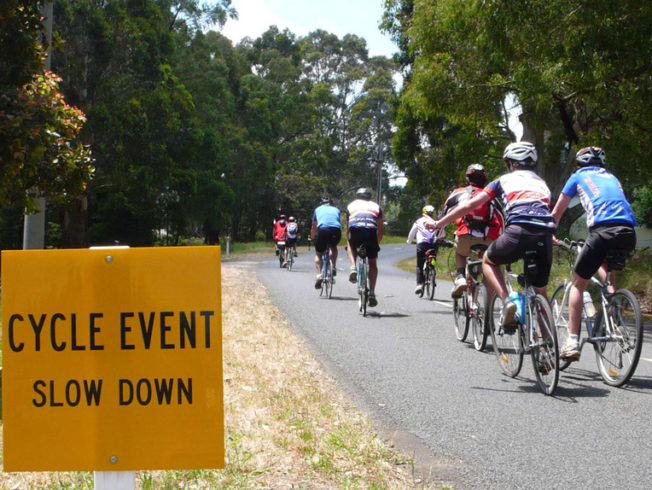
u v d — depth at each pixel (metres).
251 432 4.52
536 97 13.77
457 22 14.16
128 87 32.22
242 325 9.37
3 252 2.31
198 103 44.66
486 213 8.16
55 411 2.31
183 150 38.50
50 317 2.31
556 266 15.20
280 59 67.88
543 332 6.14
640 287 13.91
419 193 34.16
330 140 72.88
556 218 6.79
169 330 2.31
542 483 3.99
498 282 6.59
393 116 34.22
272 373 6.50
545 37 12.44
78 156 9.09
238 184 58.91
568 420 5.30
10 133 8.06
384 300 13.96
